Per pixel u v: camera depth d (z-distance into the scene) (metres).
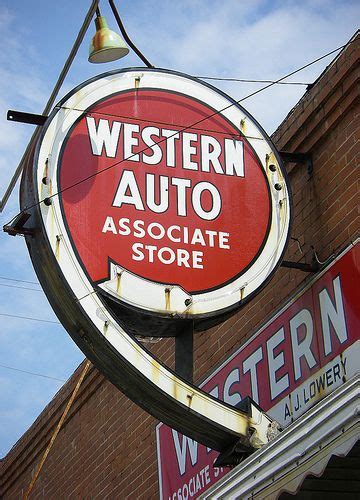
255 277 8.09
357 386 6.16
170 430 10.68
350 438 6.14
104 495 12.62
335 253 8.35
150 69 8.62
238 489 7.01
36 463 15.13
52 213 7.71
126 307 7.66
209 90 8.72
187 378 7.84
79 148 8.08
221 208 8.27
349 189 8.48
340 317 8.10
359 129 8.51
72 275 7.57
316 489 7.31
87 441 13.49
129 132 8.31
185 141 8.45
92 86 8.35
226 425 7.62
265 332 9.12
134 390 7.62
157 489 11.12
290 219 8.43
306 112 9.17
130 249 7.86
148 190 8.14
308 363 8.40
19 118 8.37
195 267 7.98
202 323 8.01
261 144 8.66
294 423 6.59
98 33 8.37
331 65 8.89
